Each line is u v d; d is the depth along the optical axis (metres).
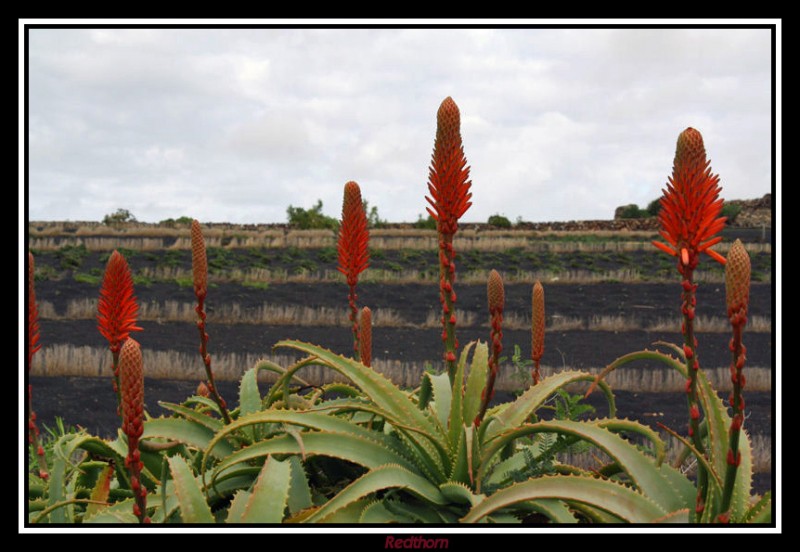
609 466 2.66
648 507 2.14
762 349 18.20
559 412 3.10
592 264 35.09
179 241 42.47
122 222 57.47
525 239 46.16
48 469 3.23
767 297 25.19
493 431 2.59
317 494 2.77
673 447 8.62
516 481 2.40
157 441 2.87
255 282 27.88
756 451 9.23
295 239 44.88
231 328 20.56
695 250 1.91
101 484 2.90
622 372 14.92
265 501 2.19
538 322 3.04
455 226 2.43
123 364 1.90
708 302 25.45
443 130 2.33
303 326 21.56
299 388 3.18
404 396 2.67
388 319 22.08
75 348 15.78
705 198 1.84
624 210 72.19
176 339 18.69
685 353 1.98
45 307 21.38
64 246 36.28
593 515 2.32
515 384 13.16
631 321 22.05
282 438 2.47
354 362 2.68
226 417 2.79
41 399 11.96
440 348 18.59
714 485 2.14
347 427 2.59
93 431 10.45
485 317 23.02
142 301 23.91
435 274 30.59
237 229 57.53
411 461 2.58
